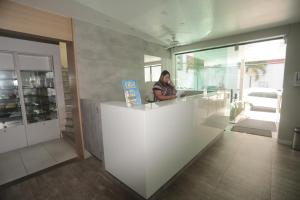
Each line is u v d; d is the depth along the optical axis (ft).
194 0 6.40
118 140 5.77
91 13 7.47
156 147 5.13
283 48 16.43
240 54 18.63
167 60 15.62
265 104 20.65
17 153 9.50
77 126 8.81
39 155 9.15
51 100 12.53
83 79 8.70
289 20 8.94
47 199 5.56
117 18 8.11
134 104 5.69
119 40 10.61
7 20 6.01
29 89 11.43
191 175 6.69
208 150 9.03
